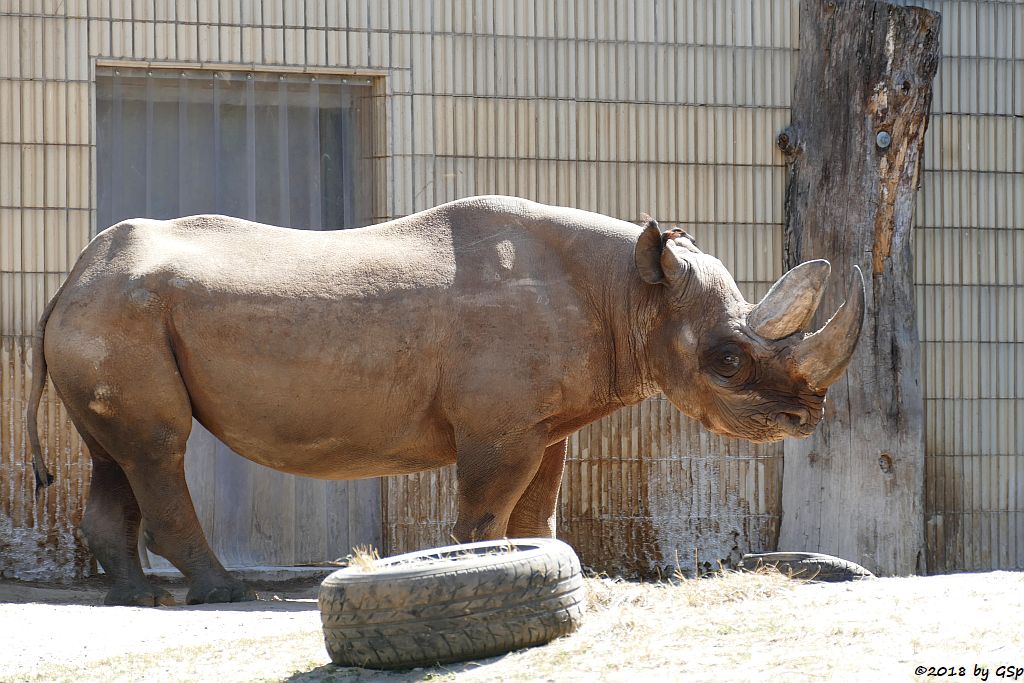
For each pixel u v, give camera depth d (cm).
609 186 2788
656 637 1540
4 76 2566
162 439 2058
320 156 2727
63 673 1559
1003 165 2927
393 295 2036
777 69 2862
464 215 2105
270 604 2091
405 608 1498
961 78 2938
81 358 2042
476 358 2017
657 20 2820
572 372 2038
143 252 2080
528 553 1558
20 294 2558
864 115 2795
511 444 2009
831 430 2792
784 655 1423
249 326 2030
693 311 2025
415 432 2061
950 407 2911
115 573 2148
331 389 2030
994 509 2920
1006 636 1455
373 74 2706
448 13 2734
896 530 2780
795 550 2794
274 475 2684
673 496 2767
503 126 2750
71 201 2583
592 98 2786
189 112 2680
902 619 1561
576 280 2066
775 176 2858
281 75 2702
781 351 1992
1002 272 2927
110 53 2606
